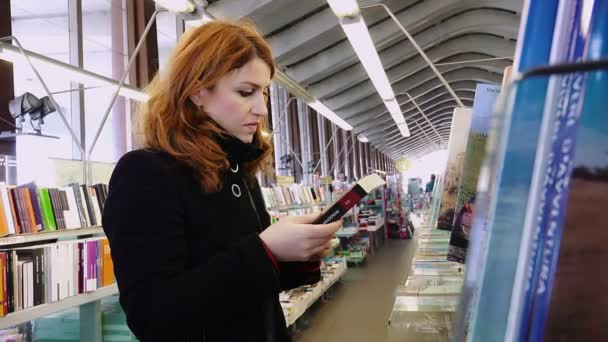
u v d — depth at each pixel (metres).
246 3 7.24
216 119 0.88
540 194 0.29
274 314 0.95
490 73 16.91
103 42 6.60
